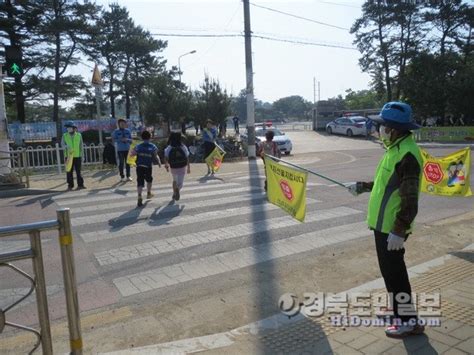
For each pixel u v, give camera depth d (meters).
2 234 2.64
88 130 31.44
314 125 46.78
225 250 6.29
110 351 3.62
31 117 62.12
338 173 14.09
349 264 5.56
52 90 36.12
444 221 7.62
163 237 7.02
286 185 5.33
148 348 3.61
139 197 9.47
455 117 36.62
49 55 36.09
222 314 4.29
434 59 37.50
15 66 12.95
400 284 3.55
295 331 3.79
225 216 8.28
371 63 41.50
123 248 6.52
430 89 36.25
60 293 5.00
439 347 3.37
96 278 5.39
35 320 4.37
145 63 46.97
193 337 3.81
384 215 3.46
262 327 3.90
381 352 3.35
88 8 36.22
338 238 6.73
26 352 3.71
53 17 35.06
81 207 9.66
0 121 13.19
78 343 2.92
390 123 3.35
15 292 5.05
